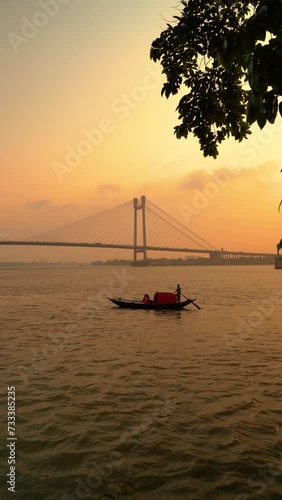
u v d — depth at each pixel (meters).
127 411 8.17
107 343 15.58
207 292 44.41
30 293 44.50
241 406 8.41
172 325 20.42
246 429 7.21
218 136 4.07
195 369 11.52
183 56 3.80
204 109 3.98
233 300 34.59
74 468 5.88
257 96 1.83
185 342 15.75
